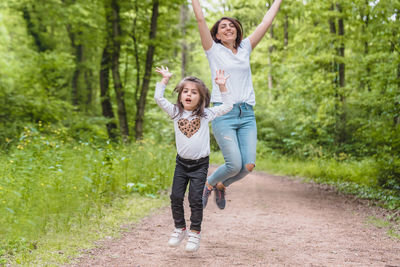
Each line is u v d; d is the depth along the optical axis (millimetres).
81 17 18031
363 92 15109
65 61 19469
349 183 10172
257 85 22812
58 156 6270
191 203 3508
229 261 3508
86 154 6965
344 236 4648
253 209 6496
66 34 23562
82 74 23750
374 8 11344
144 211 5641
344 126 16094
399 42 11633
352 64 15914
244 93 3895
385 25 11305
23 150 6395
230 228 4965
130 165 7973
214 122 3924
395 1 10891
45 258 3404
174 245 3555
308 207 6922
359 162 13602
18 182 4785
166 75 3471
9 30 22609
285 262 3510
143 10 16328
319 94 16234
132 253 3684
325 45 16047
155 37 16094
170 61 17703
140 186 7070
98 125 16828
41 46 21859
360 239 4500
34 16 21000
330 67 16703
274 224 5312
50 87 19734
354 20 14953
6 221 3922
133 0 15859
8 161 5977
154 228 4746
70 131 12594
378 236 4668
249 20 21031
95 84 25938
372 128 9359
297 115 18062
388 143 8703
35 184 4754
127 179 7441
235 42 4000
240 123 3904
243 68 3898
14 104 12641
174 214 3580
